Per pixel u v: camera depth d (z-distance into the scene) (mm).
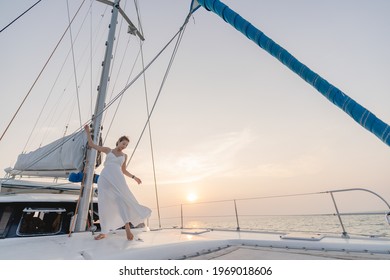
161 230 3684
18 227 2900
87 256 1869
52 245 2346
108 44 4199
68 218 3271
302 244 2285
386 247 1972
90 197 3381
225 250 2289
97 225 3691
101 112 3594
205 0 2277
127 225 2586
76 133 4000
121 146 2969
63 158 3959
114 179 2740
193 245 2248
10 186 4168
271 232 3123
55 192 4582
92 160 3438
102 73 4004
